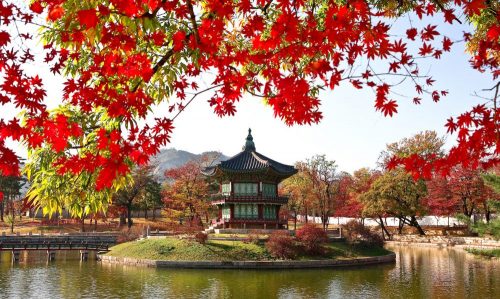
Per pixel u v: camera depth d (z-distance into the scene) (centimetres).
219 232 5438
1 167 537
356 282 3481
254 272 3994
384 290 3147
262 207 5806
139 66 636
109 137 645
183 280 3566
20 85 557
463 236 6794
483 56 715
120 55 633
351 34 610
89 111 671
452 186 6775
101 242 6038
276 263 4247
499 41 697
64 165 605
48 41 659
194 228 5469
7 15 524
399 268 4288
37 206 737
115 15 591
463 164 653
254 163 5831
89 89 645
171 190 8044
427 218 8400
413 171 679
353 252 4834
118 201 8400
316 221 10125
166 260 4366
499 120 629
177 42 614
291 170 5938
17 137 554
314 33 617
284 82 654
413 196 6875
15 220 9138
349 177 9194
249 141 6275
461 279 3566
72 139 703
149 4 549
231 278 3662
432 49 682
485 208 6625
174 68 723
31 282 3497
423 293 3020
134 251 4859
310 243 4659
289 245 4575
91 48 673
